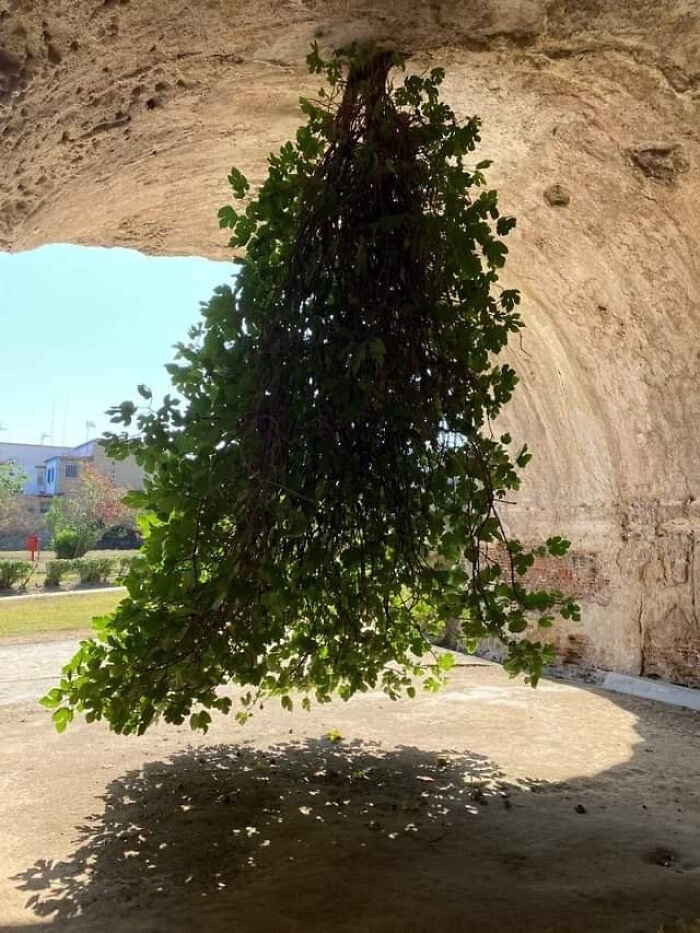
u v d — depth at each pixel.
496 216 3.49
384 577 3.56
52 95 3.99
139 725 3.41
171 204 6.33
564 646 8.58
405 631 4.03
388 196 3.48
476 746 5.41
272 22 4.00
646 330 7.01
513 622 3.66
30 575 18.86
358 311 3.34
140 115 4.62
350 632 3.64
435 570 3.67
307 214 3.45
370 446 3.33
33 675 8.04
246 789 4.43
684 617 7.40
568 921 2.93
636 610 7.83
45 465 41.19
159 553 3.36
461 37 4.24
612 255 6.55
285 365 3.28
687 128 4.97
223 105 4.83
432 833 3.81
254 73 4.51
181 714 3.68
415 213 3.41
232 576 3.05
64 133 4.43
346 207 3.41
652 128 5.10
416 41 4.22
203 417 3.26
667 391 7.22
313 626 3.75
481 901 3.10
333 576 3.45
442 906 3.05
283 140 5.42
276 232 3.63
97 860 3.50
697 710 6.69
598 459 8.23
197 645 3.19
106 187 5.46
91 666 3.37
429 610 4.25
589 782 4.67
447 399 3.38
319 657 4.03
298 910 3.02
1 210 5.02
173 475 3.32
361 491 3.34
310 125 3.69
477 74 4.63
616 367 7.53
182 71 4.35
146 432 3.30
